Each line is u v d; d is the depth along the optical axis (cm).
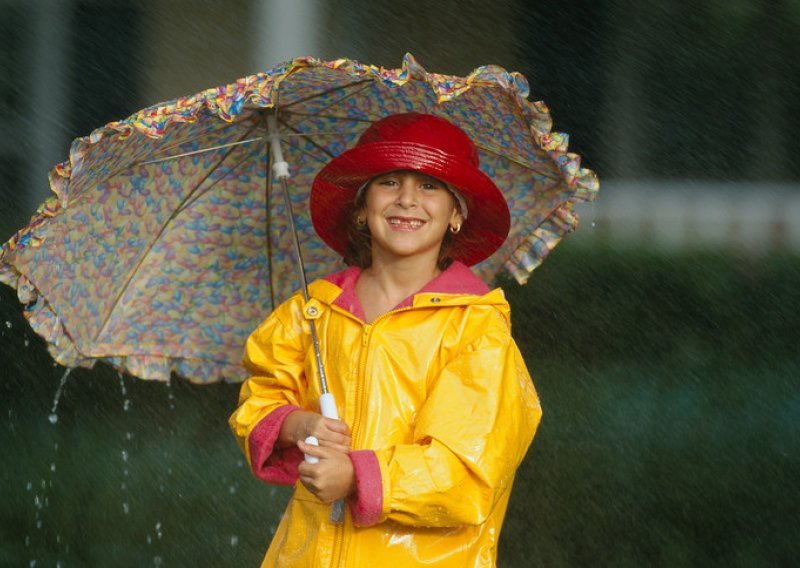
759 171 2692
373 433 710
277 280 864
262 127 826
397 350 722
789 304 1727
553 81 2889
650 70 2848
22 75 2695
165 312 842
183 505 1399
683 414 1520
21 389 1608
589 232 1958
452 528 714
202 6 2762
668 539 1298
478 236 800
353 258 814
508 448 699
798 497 1356
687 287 1762
